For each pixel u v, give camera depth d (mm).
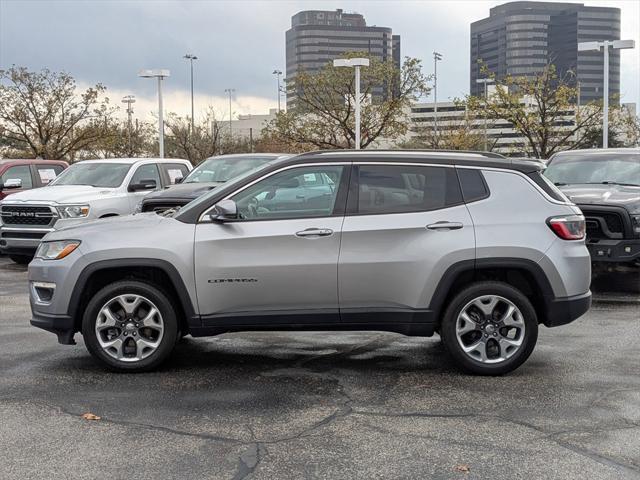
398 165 6070
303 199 6035
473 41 149500
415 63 33281
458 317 5992
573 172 11984
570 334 7590
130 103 45656
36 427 4844
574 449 4453
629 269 12562
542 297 5984
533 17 134500
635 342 7230
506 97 32562
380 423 4926
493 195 6031
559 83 34500
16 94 31562
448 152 6320
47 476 4074
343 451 4434
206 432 4754
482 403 5340
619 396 5477
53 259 6145
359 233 5898
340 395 5551
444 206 5988
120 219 6426
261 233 5926
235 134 63031
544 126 32344
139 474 4102
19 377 6027
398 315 5957
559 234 5996
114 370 6164
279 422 4949
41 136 31938
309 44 109375
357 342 7324
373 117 33594
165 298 6062
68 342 6203
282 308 5984
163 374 6133
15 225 13031
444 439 4625
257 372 6207
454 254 5887
